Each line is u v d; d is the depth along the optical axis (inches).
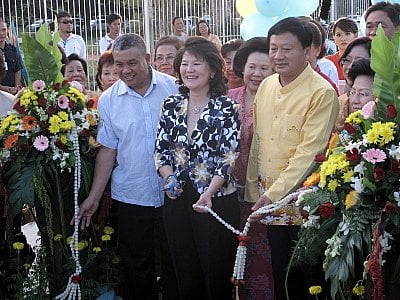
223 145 131.8
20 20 398.3
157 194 145.9
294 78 128.8
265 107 134.2
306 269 128.2
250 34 247.1
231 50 171.6
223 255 133.9
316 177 117.6
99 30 430.3
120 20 412.5
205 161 132.5
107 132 145.9
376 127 107.5
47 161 136.6
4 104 162.4
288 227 130.0
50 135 137.6
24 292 143.4
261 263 149.0
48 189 138.9
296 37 125.5
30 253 151.2
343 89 193.6
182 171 133.4
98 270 151.6
